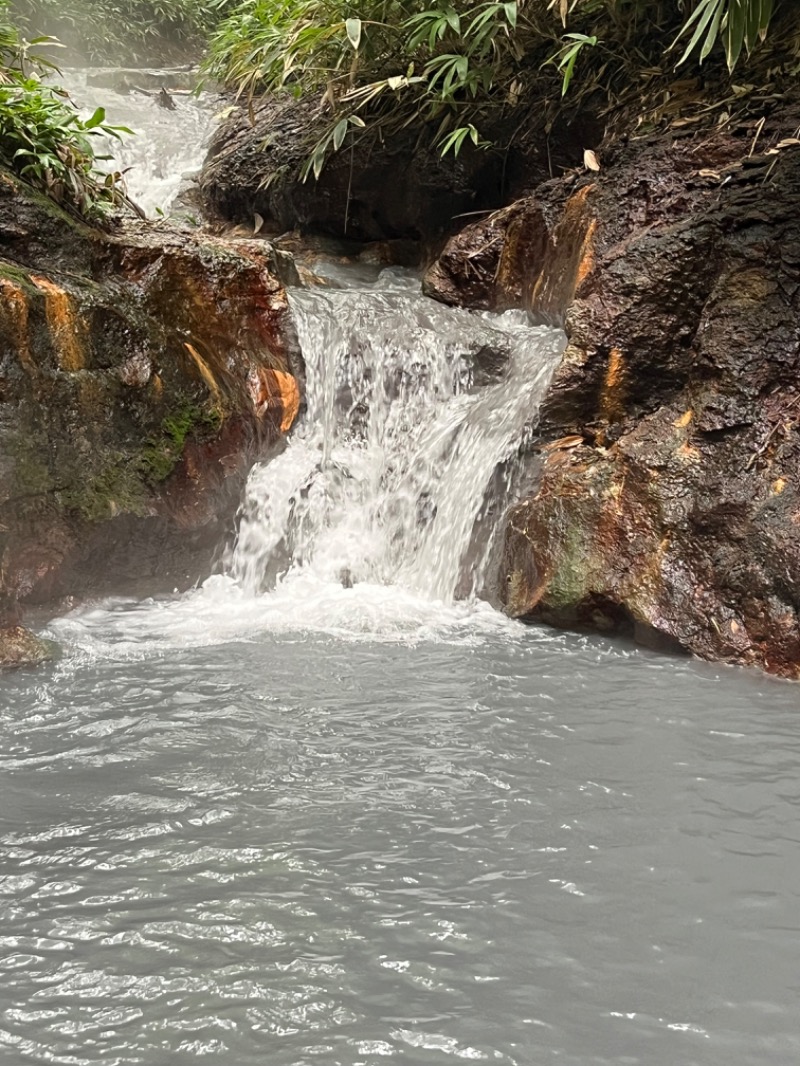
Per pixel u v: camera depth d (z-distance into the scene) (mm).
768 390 4605
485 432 5441
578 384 5164
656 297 5086
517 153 7527
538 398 5336
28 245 5035
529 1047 1999
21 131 5352
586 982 2201
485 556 5152
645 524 4586
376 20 7344
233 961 2262
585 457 4992
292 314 5840
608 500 4699
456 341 5914
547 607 4707
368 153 7883
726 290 4820
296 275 6863
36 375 4699
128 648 4387
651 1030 2053
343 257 8227
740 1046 2010
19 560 4676
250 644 4469
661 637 4398
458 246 6914
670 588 4430
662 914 2449
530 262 6539
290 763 3260
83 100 9953
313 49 7555
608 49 7109
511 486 5219
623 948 2320
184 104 10469
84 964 2248
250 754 3324
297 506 5555
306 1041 2010
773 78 5984
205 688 3912
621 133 6641
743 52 6246
